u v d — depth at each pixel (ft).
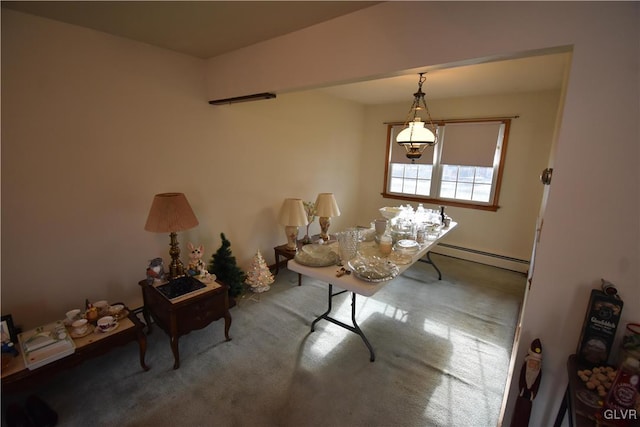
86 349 5.54
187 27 6.13
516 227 12.67
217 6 5.09
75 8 5.31
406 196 15.46
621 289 3.55
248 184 10.67
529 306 4.14
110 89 6.89
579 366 3.70
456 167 13.87
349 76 5.53
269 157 11.28
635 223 3.38
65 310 6.87
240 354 7.16
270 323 8.52
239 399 5.84
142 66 7.34
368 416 5.53
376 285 5.87
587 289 3.74
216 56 8.21
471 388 6.26
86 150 6.71
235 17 5.55
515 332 8.30
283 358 7.04
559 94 11.06
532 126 11.75
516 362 4.42
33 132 5.95
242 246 10.86
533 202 12.14
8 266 5.99
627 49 3.14
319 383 6.29
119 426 5.22
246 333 8.02
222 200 9.90
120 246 7.60
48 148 6.18
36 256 6.31
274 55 6.73
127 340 6.13
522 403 4.17
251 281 10.14
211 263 9.28
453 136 13.60
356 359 7.07
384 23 4.96
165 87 7.88
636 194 3.32
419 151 9.20
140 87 7.39
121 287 7.77
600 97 3.31
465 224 13.93
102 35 6.58
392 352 7.36
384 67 5.07
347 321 8.71
